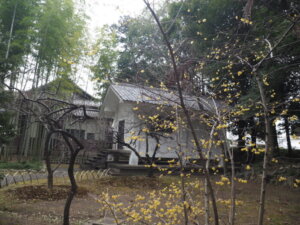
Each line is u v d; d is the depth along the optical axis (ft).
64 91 35.91
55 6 32.01
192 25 22.61
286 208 17.29
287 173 26.22
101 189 21.77
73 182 12.76
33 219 13.57
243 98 20.80
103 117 34.35
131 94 32.24
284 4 16.90
